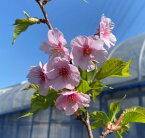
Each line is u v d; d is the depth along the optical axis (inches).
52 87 5.5
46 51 5.7
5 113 47.9
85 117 5.8
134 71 32.6
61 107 5.7
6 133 46.7
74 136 37.2
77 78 5.5
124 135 31.3
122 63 6.1
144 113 6.3
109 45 6.2
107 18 6.4
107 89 34.2
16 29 6.4
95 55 5.6
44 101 6.0
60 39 5.7
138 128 30.6
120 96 33.2
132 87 32.3
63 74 5.5
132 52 34.9
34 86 6.4
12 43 6.4
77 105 5.7
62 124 39.2
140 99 31.5
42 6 6.3
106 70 6.2
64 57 5.7
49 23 6.3
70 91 5.6
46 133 40.6
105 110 33.8
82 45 5.6
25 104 45.2
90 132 5.7
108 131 6.2
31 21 6.3
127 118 6.3
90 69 5.5
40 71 5.8
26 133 43.6
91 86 6.0
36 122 42.9
